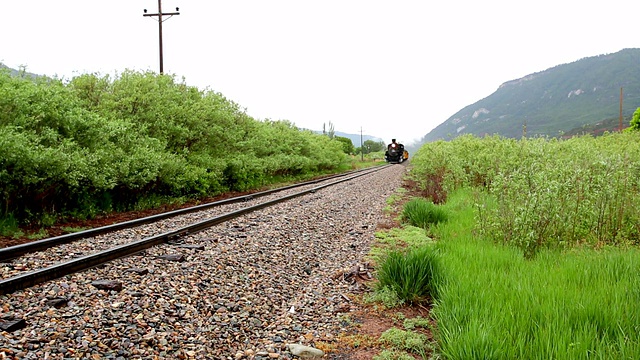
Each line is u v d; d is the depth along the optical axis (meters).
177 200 14.18
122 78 15.61
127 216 11.34
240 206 12.89
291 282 6.01
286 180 29.14
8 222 8.41
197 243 7.17
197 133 17.45
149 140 13.69
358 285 5.94
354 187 19.67
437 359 3.60
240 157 19.80
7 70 10.62
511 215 7.32
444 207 11.97
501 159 14.21
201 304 4.72
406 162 63.00
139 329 3.90
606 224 7.29
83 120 10.82
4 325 3.52
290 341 4.18
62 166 9.15
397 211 12.84
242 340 4.14
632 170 7.96
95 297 4.42
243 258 6.57
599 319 3.55
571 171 7.56
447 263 5.60
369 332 4.44
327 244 8.32
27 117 9.48
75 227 9.24
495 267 5.55
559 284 4.41
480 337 3.29
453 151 18.44
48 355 3.25
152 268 5.57
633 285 4.24
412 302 5.16
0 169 8.48
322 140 47.62
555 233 6.93
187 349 3.77
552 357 2.99
